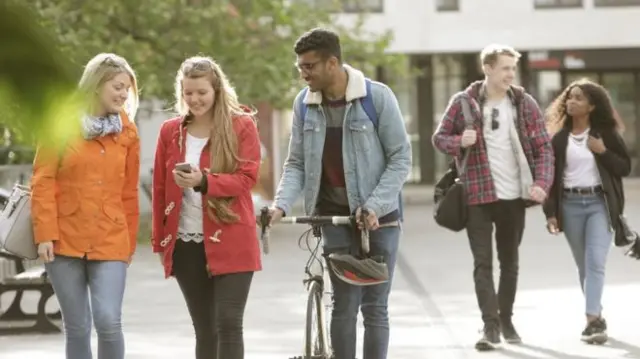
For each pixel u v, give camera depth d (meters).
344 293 9.36
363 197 9.25
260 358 13.30
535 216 36.28
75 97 1.76
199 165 9.06
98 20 26.97
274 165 47.97
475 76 52.97
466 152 13.44
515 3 51.09
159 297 19.12
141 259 25.95
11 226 8.88
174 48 29.95
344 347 9.40
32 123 1.73
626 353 13.21
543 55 51.53
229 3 31.28
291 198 9.33
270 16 32.34
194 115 9.10
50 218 8.82
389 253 9.54
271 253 26.61
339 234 9.47
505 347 13.72
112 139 8.94
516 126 13.40
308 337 9.48
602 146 13.87
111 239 8.99
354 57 35.16
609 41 51.50
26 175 22.83
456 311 16.94
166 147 9.19
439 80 53.34
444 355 13.28
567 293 18.56
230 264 9.02
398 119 9.24
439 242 28.52
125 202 9.12
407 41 50.72
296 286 20.16
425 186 53.56
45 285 15.91
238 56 30.92
